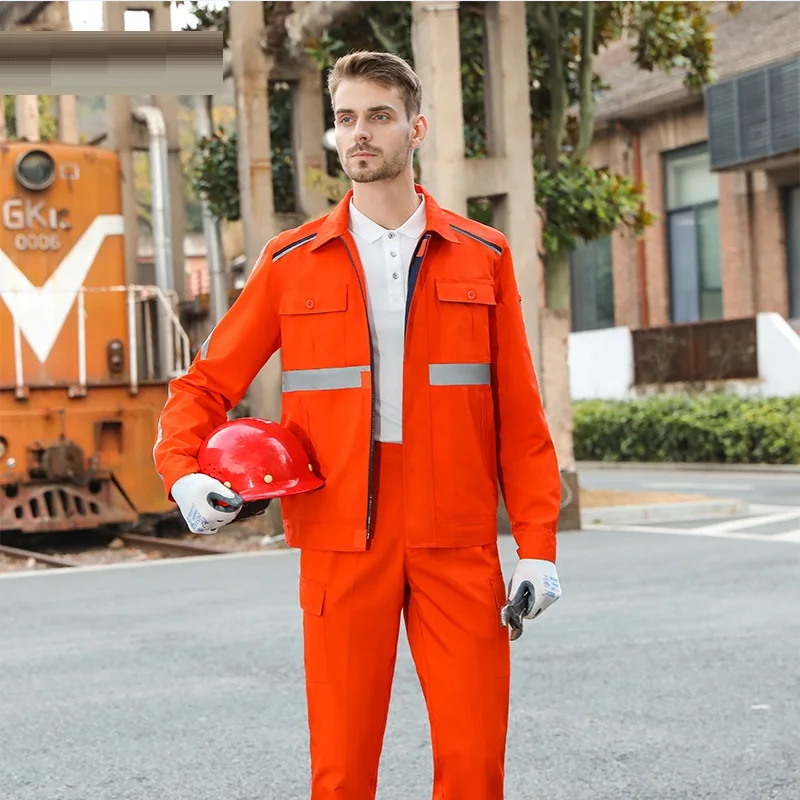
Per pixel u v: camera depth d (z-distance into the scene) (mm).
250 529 15867
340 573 3260
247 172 15273
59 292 15320
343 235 3312
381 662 3285
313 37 14836
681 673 7164
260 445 3234
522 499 3391
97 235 15570
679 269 30719
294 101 16094
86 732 6227
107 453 15172
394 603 3275
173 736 6105
